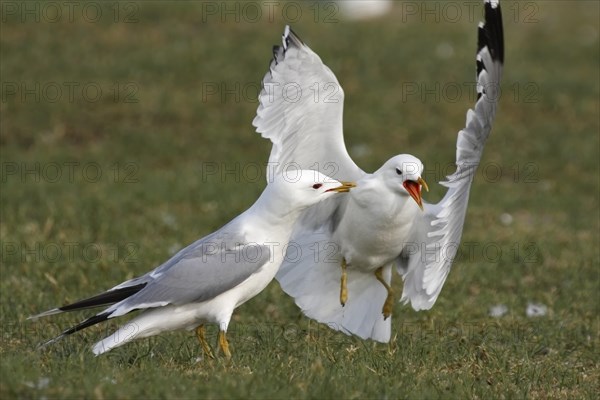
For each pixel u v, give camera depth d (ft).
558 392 28.32
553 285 43.52
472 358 30.91
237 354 29.30
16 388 22.95
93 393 22.86
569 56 81.71
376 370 28.07
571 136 68.64
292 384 24.89
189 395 23.29
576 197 59.98
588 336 35.55
